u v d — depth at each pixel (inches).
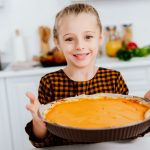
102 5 116.3
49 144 44.6
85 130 30.0
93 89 53.9
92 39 47.5
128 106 38.6
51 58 99.8
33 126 41.6
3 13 114.7
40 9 115.4
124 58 100.3
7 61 118.3
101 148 38.2
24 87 98.8
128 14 117.8
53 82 53.9
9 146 102.3
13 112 100.3
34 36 116.9
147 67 99.8
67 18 46.9
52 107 38.9
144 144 38.5
